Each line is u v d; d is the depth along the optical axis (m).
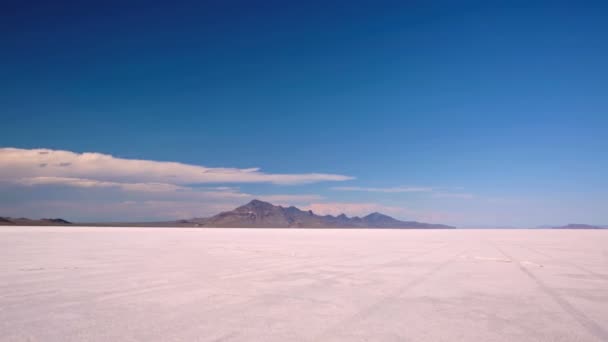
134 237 45.75
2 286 12.36
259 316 8.90
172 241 37.59
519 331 7.97
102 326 7.98
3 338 7.20
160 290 11.87
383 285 13.16
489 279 14.64
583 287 13.05
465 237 56.12
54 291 11.59
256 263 19.09
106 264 17.98
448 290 12.34
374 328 8.05
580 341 7.39
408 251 27.59
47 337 7.27
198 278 14.19
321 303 10.31
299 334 7.58
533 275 15.73
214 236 52.12
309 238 48.75
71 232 61.66
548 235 67.38
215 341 7.10
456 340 7.36
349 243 37.41
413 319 8.80
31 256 21.25
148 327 7.94
